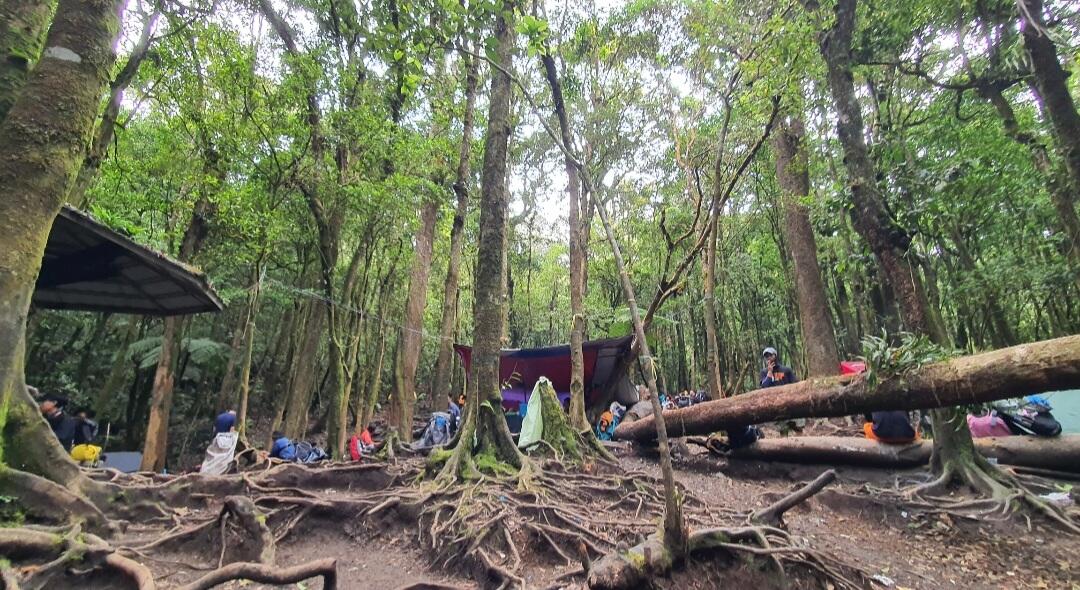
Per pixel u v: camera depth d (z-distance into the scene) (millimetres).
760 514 4719
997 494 5984
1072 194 9055
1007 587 4539
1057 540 5309
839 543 5441
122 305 7957
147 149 11570
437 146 10703
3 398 3117
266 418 17453
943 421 6645
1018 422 7398
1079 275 10336
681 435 9070
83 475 3887
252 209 8719
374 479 6086
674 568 3488
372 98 9203
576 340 11078
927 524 5805
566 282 34438
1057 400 8453
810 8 7969
